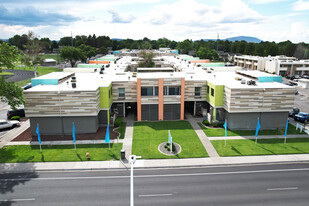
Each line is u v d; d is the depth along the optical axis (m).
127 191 23.12
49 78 41.53
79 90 35.75
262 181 24.89
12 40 181.25
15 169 27.17
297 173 26.52
